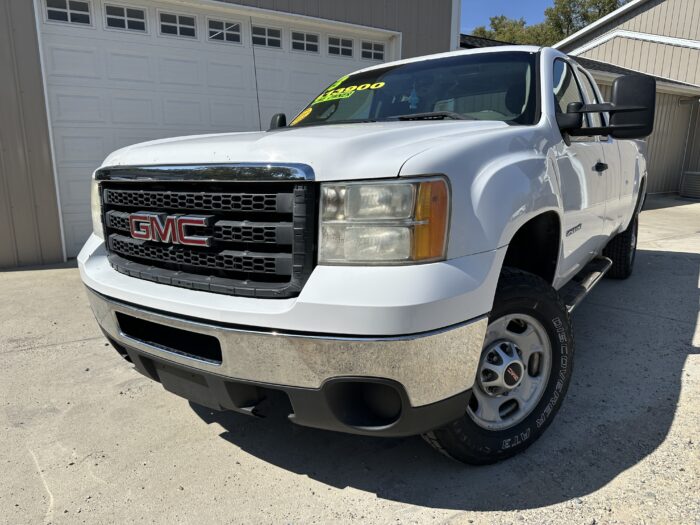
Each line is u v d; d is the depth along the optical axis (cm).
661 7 1566
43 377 351
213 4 742
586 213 326
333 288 181
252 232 200
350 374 183
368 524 208
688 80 1503
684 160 1591
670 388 311
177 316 210
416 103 329
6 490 235
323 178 185
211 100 783
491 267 199
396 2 898
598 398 301
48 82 675
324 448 264
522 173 225
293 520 212
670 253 711
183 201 219
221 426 287
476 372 203
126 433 281
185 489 233
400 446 263
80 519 216
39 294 547
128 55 718
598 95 435
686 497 214
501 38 4488
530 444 248
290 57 837
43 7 660
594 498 217
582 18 4059
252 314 190
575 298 318
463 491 225
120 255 260
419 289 178
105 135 720
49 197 684
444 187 186
